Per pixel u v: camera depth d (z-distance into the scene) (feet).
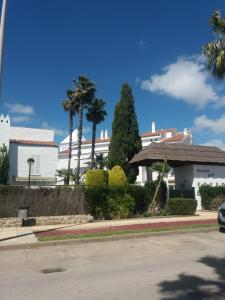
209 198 84.84
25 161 138.51
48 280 25.81
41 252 38.06
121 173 74.49
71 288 23.40
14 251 39.01
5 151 126.21
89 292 22.35
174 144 90.53
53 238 43.88
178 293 21.93
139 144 107.65
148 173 91.25
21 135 157.79
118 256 34.65
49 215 61.52
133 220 64.49
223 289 22.75
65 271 28.71
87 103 156.66
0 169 123.54
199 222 58.85
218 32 82.94
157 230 50.01
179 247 39.19
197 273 26.91
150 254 35.27
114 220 65.10
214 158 87.92
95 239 44.19
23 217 57.47
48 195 61.98
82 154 250.37
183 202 72.59
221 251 36.32
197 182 85.40
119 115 107.45
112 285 23.86
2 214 58.39
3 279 26.50
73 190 63.93
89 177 72.69
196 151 88.53
